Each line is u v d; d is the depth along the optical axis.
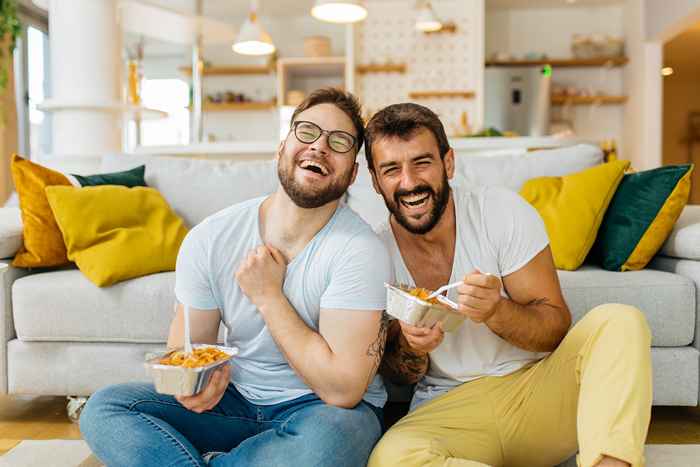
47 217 2.22
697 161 10.41
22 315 2.08
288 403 1.45
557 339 1.46
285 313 1.38
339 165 1.38
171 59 8.05
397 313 1.32
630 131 7.07
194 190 2.62
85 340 2.10
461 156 2.68
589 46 7.14
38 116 6.51
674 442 1.95
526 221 1.51
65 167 3.40
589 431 1.21
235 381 1.50
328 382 1.35
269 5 7.35
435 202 1.43
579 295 2.02
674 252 2.20
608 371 1.24
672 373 2.00
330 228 1.44
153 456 1.28
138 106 4.08
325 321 1.38
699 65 9.16
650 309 2.02
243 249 1.46
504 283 1.53
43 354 2.12
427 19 6.00
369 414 1.42
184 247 1.48
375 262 1.39
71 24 4.01
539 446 1.44
